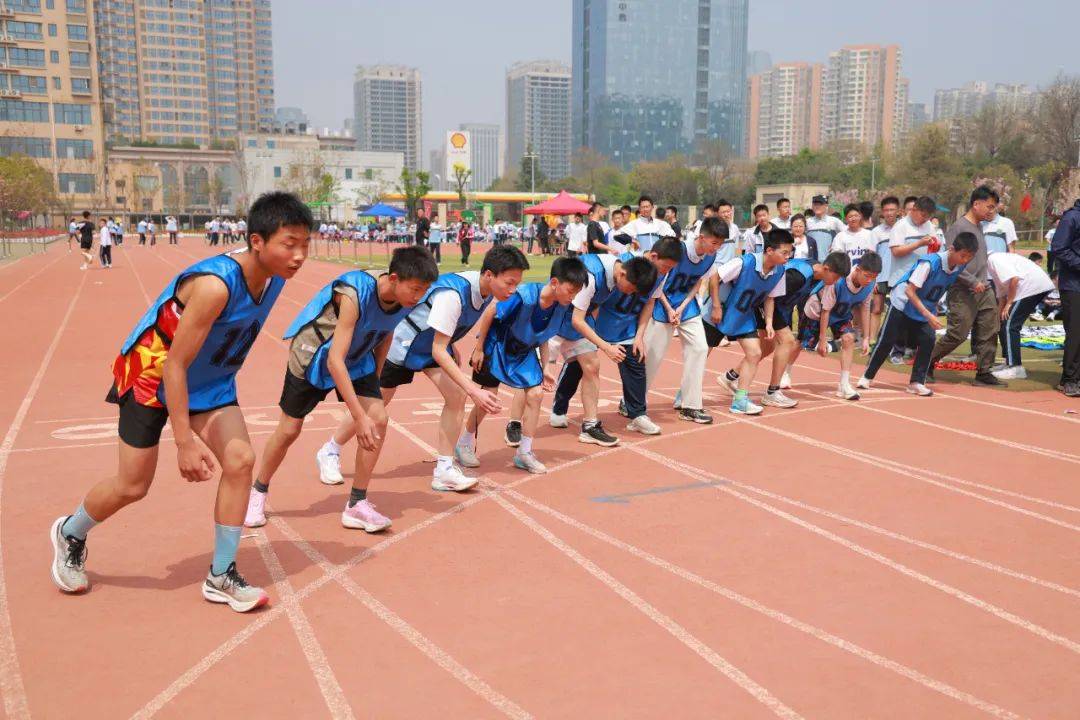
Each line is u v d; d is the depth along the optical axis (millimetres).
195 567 4250
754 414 7762
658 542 4648
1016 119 69312
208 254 39656
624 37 136125
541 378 5875
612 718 2973
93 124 91312
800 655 3430
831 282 7766
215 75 142500
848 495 5480
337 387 4273
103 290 19906
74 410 7566
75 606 3803
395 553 4461
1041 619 3779
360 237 55281
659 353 7238
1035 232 46938
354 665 3320
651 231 13367
